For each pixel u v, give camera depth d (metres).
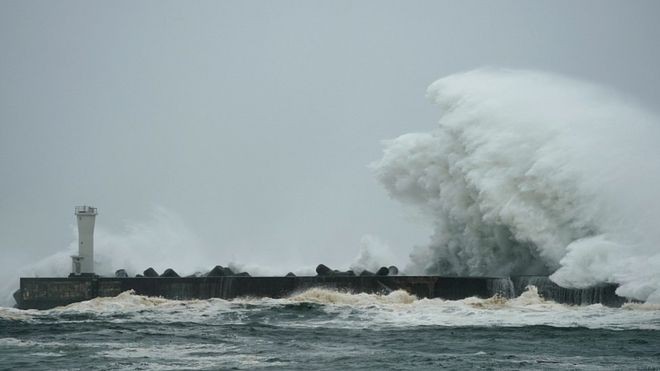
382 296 189.00
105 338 151.62
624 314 167.38
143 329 160.75
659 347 138.50
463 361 130.25
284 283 196.75
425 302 184.00
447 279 191.12
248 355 136.25
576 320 163.00
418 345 143.12
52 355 136.88
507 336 149.25
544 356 133.12
